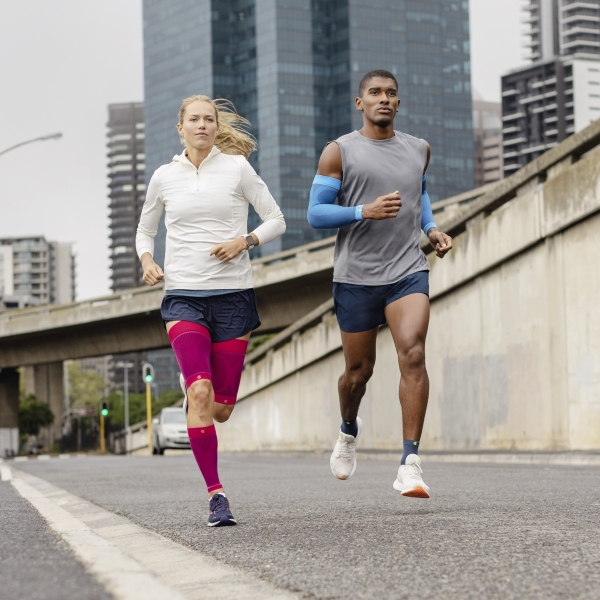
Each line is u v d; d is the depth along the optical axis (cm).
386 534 488
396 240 645
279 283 3669
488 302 2089
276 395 3366
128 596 284
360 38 17888
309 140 17562
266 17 17612
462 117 19012
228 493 890
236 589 338
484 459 1781
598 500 690
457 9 19000
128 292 4419
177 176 607
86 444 9569
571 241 1809
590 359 1766
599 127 1702
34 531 511
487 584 338
